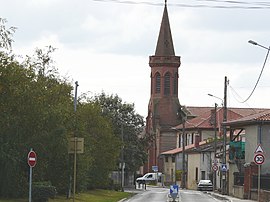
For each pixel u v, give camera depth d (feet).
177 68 437.58
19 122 114.01
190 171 337.72
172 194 158.51
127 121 280.10
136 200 171.83
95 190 193.77
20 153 114.32
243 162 213.66
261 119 196.13
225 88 208.23
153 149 428.15
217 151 292.20
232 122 208.95
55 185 136.15
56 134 119.03
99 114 190.49
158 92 436.35
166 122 430.61
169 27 440.04
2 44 97.76
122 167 241.96
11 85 106.32
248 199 178.81
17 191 114.52
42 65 133.80
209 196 209.36
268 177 167.43
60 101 131.23
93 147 175.73
